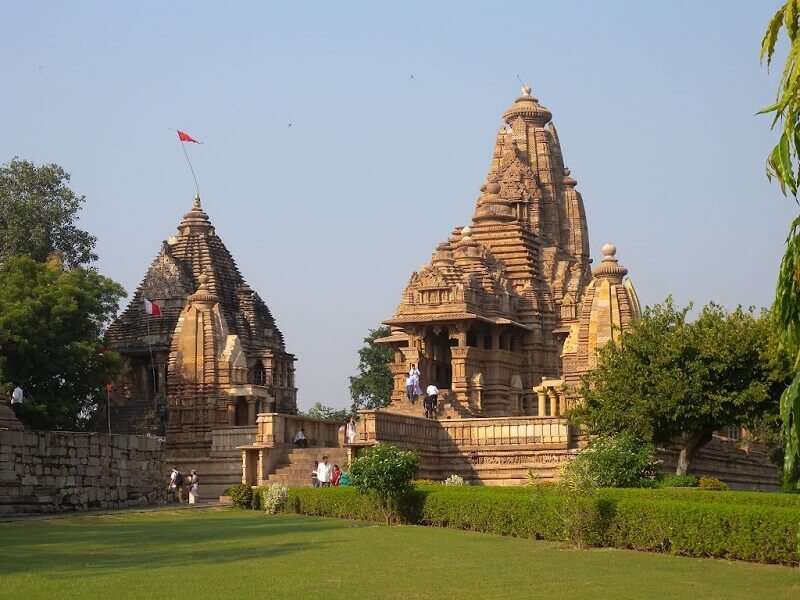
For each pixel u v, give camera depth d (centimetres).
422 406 7588
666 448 6350
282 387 10356
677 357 5566
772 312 2436
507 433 6456
